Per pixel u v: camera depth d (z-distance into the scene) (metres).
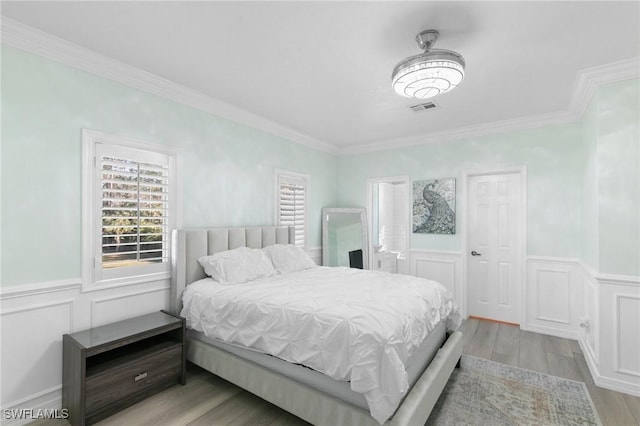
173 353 2.47
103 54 2.36
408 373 1.92
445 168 4.45
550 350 3.24
